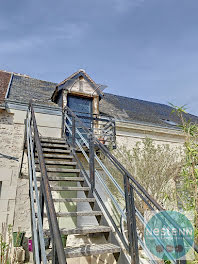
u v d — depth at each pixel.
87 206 6.15
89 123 7.55
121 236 2.77
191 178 3.05
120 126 8.00
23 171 5.83
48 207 1.60
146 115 10.23
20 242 4.98
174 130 8.91
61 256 1.23
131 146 7.97
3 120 6.16
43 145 5.12
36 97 7.98
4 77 9.27
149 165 5.82
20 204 5.52
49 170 3.85
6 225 4.88
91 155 3.67
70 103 7.55
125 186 2.57
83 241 5.32
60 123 6.85
